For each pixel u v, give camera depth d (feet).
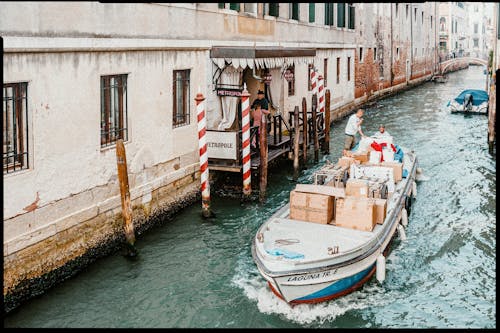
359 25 88.33
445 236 32.86
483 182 45.03
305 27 61.67
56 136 26.14
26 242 24.40
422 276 27.78
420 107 94.68
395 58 115.55
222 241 32.07
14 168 24.25
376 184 29.66
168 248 31.04
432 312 24.44
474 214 36.91
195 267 28.76
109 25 29.32
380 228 27.09
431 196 41.22
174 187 36.27
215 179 41.09
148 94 33.27
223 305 25.00
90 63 28.19
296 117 44.39
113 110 31.01
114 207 30.25
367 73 95.14
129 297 25.66
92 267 28.45
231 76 43.14
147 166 33.47
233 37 43.98
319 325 23.41
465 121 79.05
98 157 29.07
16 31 23.48
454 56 188.65
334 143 62.03
